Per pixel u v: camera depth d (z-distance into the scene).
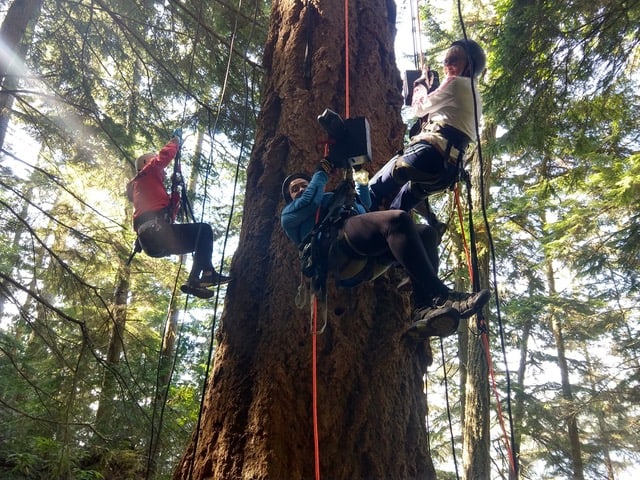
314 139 4.41
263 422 3.52
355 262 3.40
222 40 8.59
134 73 9.99
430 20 12.36
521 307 15.79
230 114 9.27
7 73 7.98
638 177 8.44
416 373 4.08
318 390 3.62
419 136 3.56
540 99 7.45
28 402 9.68
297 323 3.82
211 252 4.70
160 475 9.60
